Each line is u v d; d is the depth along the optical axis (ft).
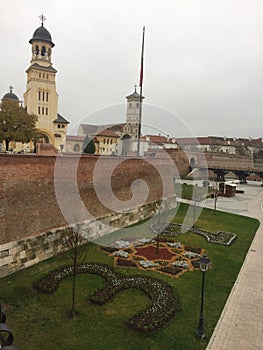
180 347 31.83
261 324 37.06
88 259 55.06
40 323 35.24
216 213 106.52
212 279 49.34
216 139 293.84
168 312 37.70
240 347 32.45
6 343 13.46
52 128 245.86
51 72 242.17
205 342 32.91
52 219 55.11
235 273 52.49
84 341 32.24
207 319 37.42
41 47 241.55
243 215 106.52
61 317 36.60
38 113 239.50
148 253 59.62
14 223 48.03
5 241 46.57
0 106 162.30
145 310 38.14
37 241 51.88
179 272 51.29
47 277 46.21
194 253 61.00
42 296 41.34
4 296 40.96
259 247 68.90
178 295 43.06
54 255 55.06
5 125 159.12
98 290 43.01
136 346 31.65
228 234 77.20
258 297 44.06
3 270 46.29
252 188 197.77
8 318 35.96
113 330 34.32
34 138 172.86
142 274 49.47
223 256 60.85
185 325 35.86
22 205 49.24
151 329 34.27
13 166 47.42
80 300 40.73
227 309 40.19
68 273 48.19
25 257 49.70
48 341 32.12
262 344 33.17
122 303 40.42
